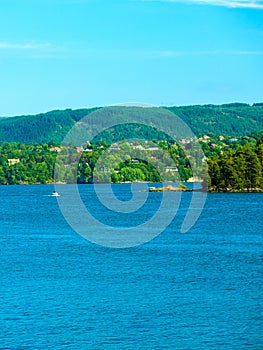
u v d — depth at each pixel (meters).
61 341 54.47
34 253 103.25
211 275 81.88
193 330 57.12
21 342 54.19
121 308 64.31
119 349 52.78
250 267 87.62
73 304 65.81
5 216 186.75
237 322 59.41
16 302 66.62
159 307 64.62
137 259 95.88
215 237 124.12
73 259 96.62
